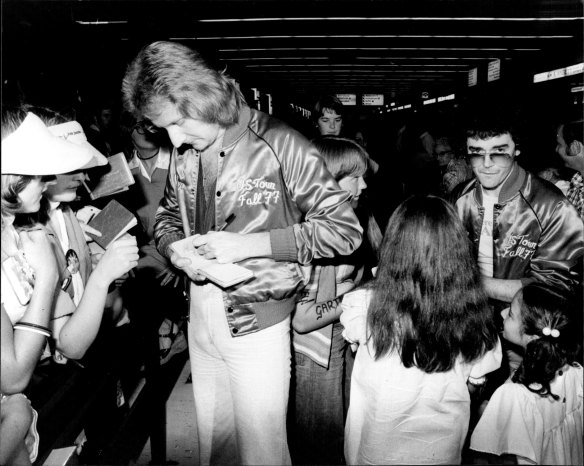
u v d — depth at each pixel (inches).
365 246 96.7
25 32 89.9
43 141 63.7
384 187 179.6
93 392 94.7
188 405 123.1
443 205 69.6
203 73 62.1
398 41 154.7
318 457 90.4
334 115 171.0
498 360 70.2
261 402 72.5
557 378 71.4
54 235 76.3
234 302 70.0
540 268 95.1
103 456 96.3
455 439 69.4
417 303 66.4
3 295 59.1
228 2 122.1
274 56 168.2
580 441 74.7
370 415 70.9
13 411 66.1
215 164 69.6
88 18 118.3
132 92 62.9
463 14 121.0
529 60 151.9
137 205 123.4
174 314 136.9
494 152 92.4
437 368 66.3
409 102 376.5
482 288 69.6
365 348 72.8
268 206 69.1
